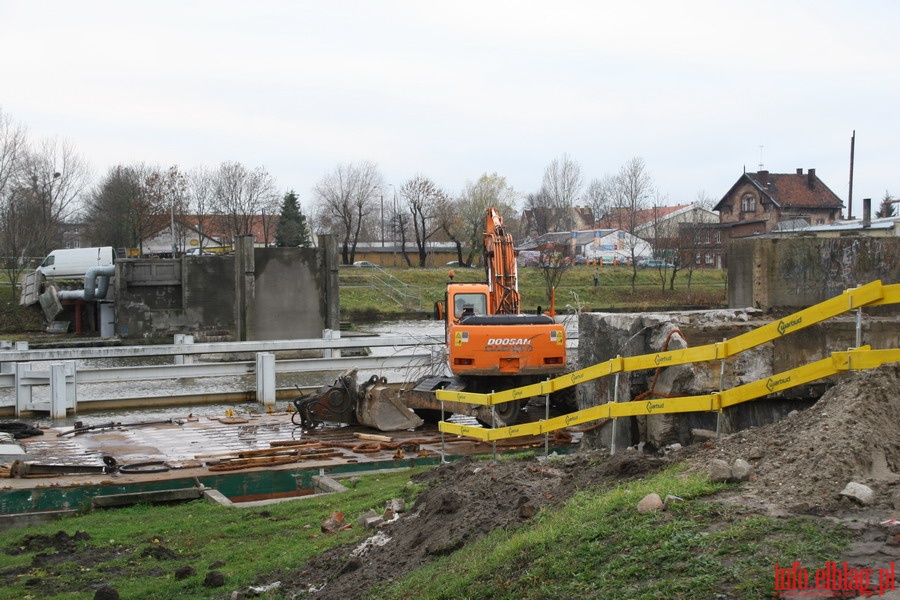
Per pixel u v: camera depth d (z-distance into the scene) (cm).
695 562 516
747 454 700
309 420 1730
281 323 3672
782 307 1290
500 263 1989
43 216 6425
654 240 7406
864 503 567
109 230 7494
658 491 661
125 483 1238
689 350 883
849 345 1193
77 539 984
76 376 2155
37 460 1415
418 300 6053
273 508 1091
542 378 1633
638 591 500
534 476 862
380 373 2948
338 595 734
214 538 983
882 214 6469
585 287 6275
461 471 995
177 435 1673
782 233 3784
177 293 3956
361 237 10094
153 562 904
